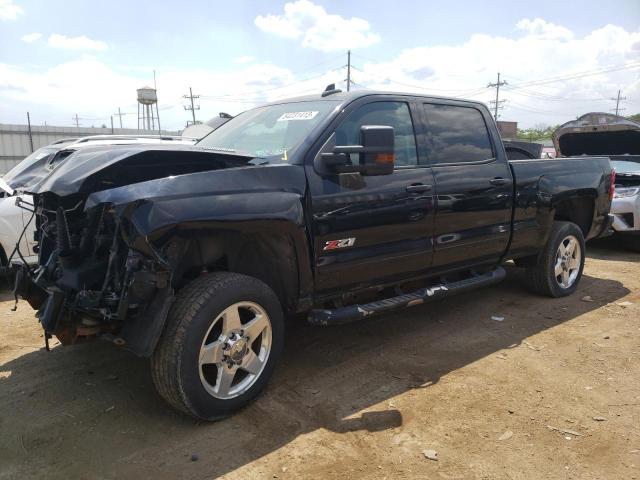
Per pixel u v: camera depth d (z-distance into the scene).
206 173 3.17
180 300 3.10
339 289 3.89
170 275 3.01
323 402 3.52
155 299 3.04
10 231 6.27
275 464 2.87
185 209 2.96
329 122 3.81
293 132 3.89
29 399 3.58
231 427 3.22
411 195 4.11
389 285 4.26
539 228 5.37
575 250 5.96
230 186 3.20
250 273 3.71
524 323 5.06
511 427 3.23
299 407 3.45
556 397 3.60
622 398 3.59
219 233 3.29
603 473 2.79
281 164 3.52
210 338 3.25
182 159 3.41
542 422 3.28
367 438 3.11
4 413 3.39
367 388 3.72
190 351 3.02
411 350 4.41
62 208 3.31
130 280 2.94
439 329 4.90
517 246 5.20
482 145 4.88
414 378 3.89
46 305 3.16
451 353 4.35
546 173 5.36
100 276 3.15
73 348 4.43
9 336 4.74
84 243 3.18
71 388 3.73
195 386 3.07
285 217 3.35
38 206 3.76
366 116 4.05
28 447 3.02
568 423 3.27
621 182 8.52
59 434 3.15
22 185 7.07
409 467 2.84
